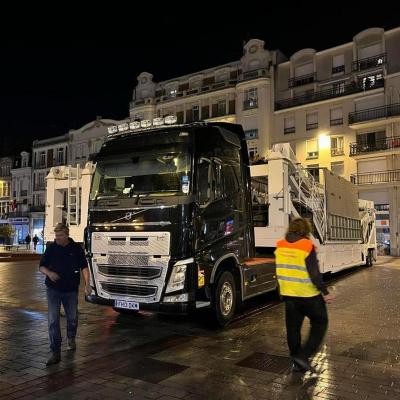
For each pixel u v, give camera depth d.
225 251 7.72
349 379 5.08
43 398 4.56
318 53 41.03
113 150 8.02
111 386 4.89
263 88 41.91
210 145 7.65
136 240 7.20
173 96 48.62
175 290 6.86
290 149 10.97
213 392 4.70
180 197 7.03
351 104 38.28
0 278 15.19
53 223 13.88
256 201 10.63
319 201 13.30
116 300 7.34
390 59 37.50
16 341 6.75
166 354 6.09
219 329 7.61
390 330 7.48
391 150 35.50
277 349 6.33
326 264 13.46
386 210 36.44
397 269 19.58
